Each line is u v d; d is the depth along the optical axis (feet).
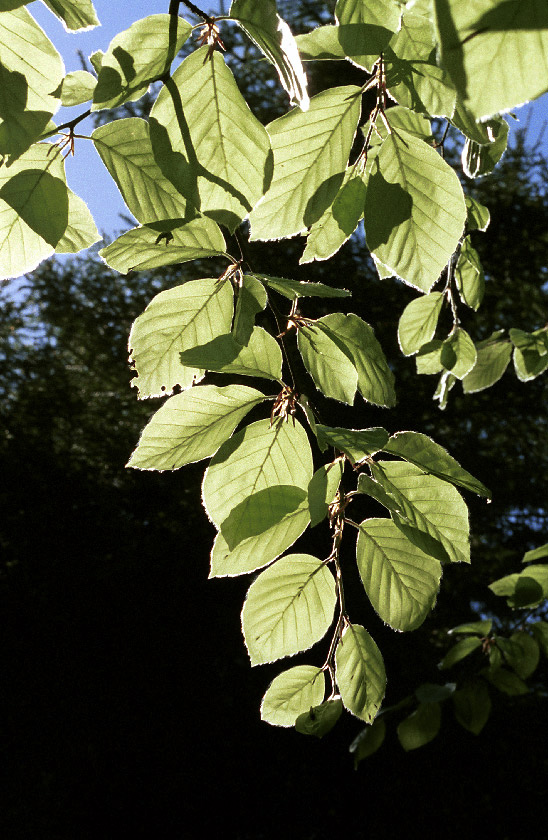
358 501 17.26
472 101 1.98
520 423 22.75
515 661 4.01
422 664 17.84
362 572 2.77
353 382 2.81
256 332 2.71
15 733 18.56
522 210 22.71
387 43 2.57
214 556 2.74
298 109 2.61
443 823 17.15
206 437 2.75
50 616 19.20
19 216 2.68
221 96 2.55
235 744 18.95
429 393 21.49
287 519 2.74
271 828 18.70
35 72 2.51
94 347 23.29
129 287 23.71
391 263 2.72
